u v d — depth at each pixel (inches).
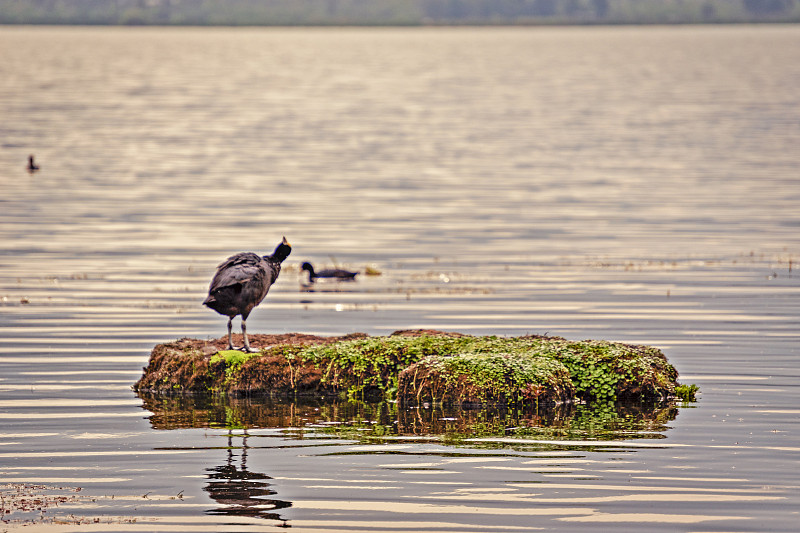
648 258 1273.4
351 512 494.0
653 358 720.3
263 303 1041.5
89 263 1243.8
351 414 659.4
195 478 538.6
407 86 5275.6
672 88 4982.8
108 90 4904.0
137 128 3206.2
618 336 880.3
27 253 1309.1
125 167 2301.9
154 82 5531.5
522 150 2647.6
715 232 1462.8
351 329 916.0
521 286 1113.4
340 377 705.6
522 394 676.7
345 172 2228.1
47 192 1905.8
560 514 491.8
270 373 705.0
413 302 1039.0
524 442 598.9
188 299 1045.2
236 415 655.8
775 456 569.6
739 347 837.2
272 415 656.4
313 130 3174.2
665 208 1700.3
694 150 2598.4
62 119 3476.9
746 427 624.7
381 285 1128.8
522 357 703.7
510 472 547.2
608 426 630.5
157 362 725.3
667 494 516.4
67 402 684.1
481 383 680.4
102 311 984.9
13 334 887.7
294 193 1902.1
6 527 475.2
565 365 709.9
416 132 3110.2
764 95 4475.9
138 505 502.3
